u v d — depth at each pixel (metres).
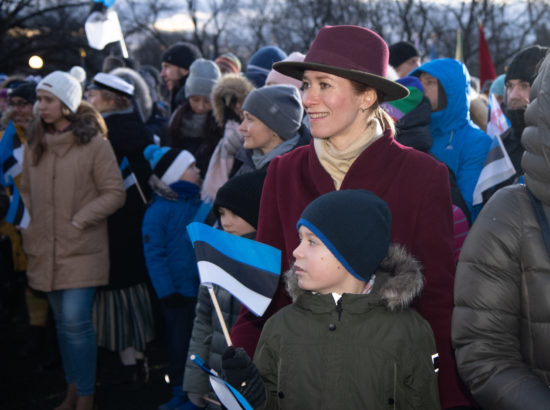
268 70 5.18
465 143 3.76
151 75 7.95
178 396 4.14
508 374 1.71
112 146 4.46
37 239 4.02
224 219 2.87
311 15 27.41
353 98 2.01
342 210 1.85
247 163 3.54
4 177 4.95
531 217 1.75
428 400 1.81
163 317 4.52
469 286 1.80
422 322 1.84
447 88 3.77
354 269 1.83
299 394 1.82
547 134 1.69
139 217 4.41
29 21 27.19
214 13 29.02
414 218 2.00
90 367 4.04
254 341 2.20
